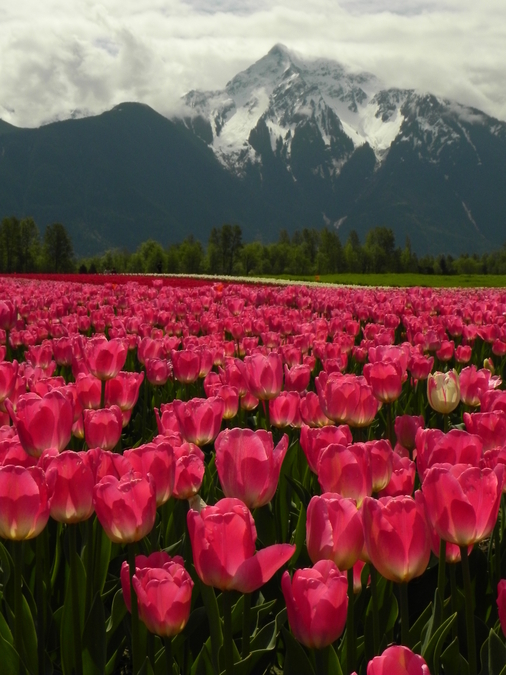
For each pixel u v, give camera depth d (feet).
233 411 4.87
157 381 6.29
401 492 3.39
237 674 3.13
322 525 2.78
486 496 2.84
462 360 8.36
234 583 2.72
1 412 4.76
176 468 3.59
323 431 3.59
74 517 3.23
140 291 17.66
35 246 164.25
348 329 9.71
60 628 3.68
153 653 3.22
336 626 2.62
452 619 3.17
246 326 9.96
